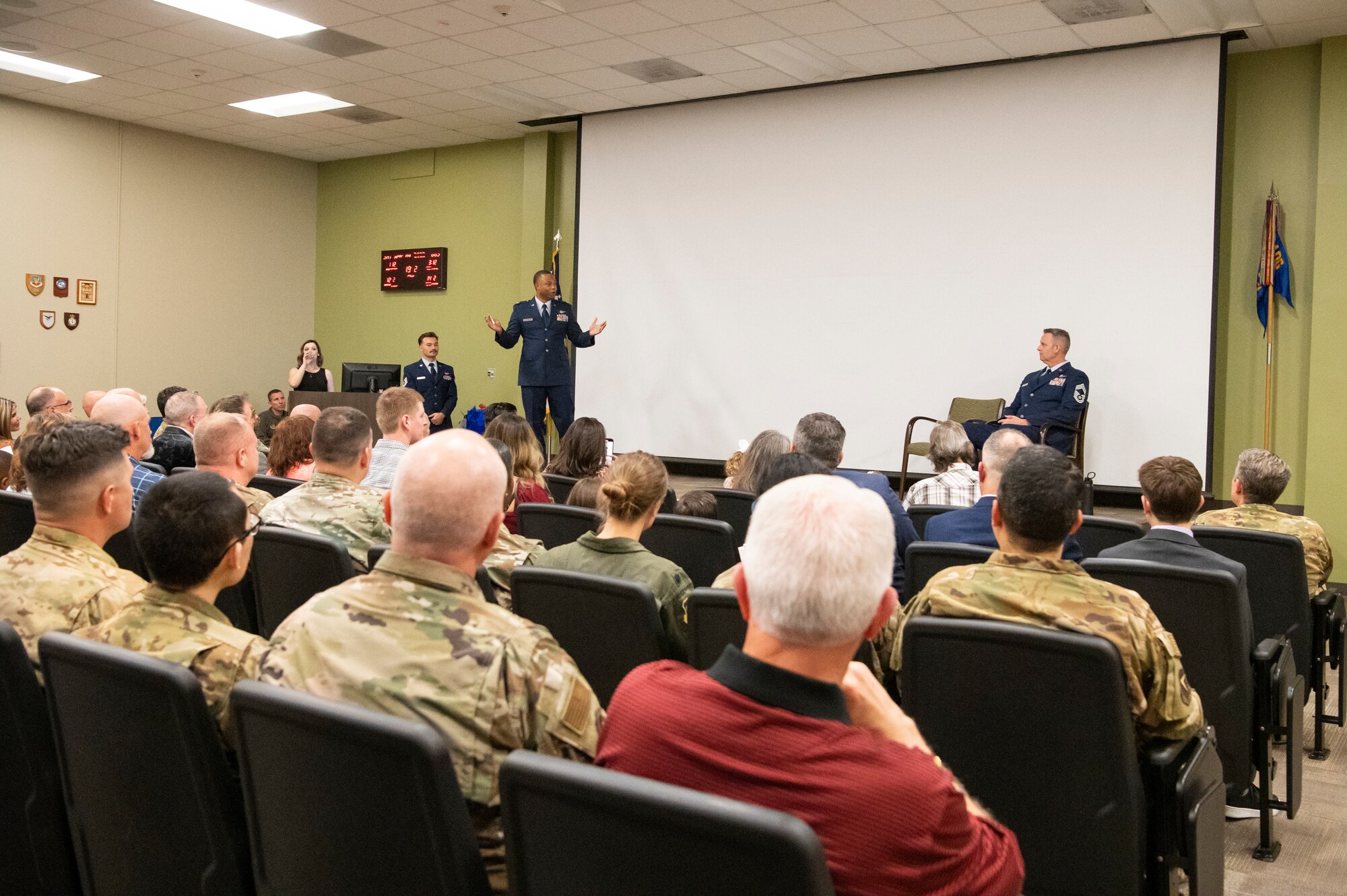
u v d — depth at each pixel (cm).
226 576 157
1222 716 235
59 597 181
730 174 880
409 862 111
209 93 901
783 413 866
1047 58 746
